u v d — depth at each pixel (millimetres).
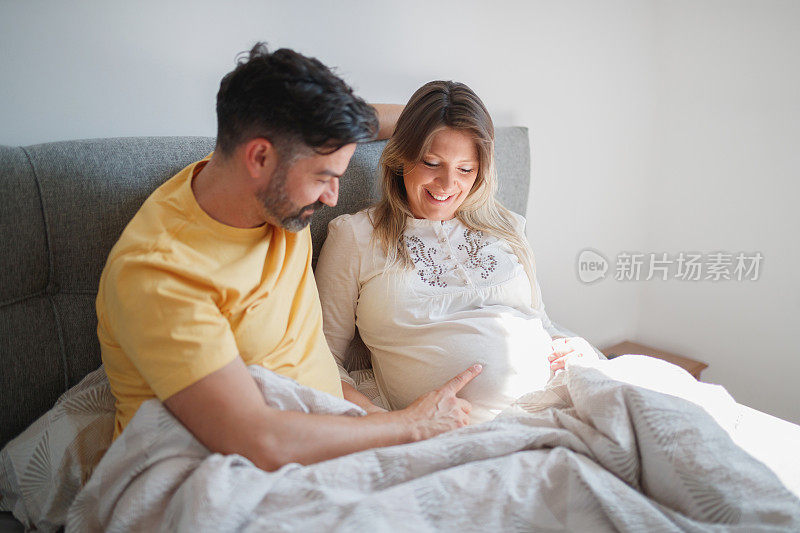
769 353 2082
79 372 1127
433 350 1230
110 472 822
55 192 1059
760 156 1990
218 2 1343
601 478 828
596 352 1481
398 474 851
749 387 2158
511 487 818
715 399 1108
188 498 744
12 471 936
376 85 1651
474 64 1836
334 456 897
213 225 919
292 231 970
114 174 1111
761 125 1971
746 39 1963
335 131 836
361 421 955
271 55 846
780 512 776
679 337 2348
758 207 2025
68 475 911
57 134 1197
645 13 2199
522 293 1381
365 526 736
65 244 1076
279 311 980
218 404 807
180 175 995
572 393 1005
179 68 1323
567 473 838
